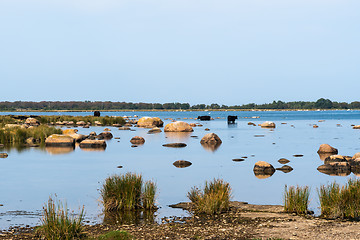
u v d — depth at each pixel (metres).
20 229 11.33
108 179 14.26
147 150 33.16
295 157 28.55
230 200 15.04
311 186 17.48
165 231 10.84
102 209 13.66
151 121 72.38
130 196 13.69
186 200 15.01
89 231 10.92
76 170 22.48
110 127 69.12
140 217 12.58
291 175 20.64
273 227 10.96
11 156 28.78
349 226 10.88
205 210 12.99
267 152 31.83
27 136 40.78
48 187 17.70
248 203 14.56
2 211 13.55
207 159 27.38
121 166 23.61
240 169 22.72
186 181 18.89
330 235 9.98
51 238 9.90
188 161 26.14
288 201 13.17
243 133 55.00
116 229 11.13
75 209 13.66
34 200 15.20
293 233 10.24
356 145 37.25
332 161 23.27
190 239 10.01
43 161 26.20
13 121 68.38
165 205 14.20
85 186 17.89
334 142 40.69
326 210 12.39
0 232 10.96
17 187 17.73
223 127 71.19
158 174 20.97
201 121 102.88
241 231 10.62
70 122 74.88
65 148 34.56
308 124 83.44
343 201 12.11
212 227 11.16
